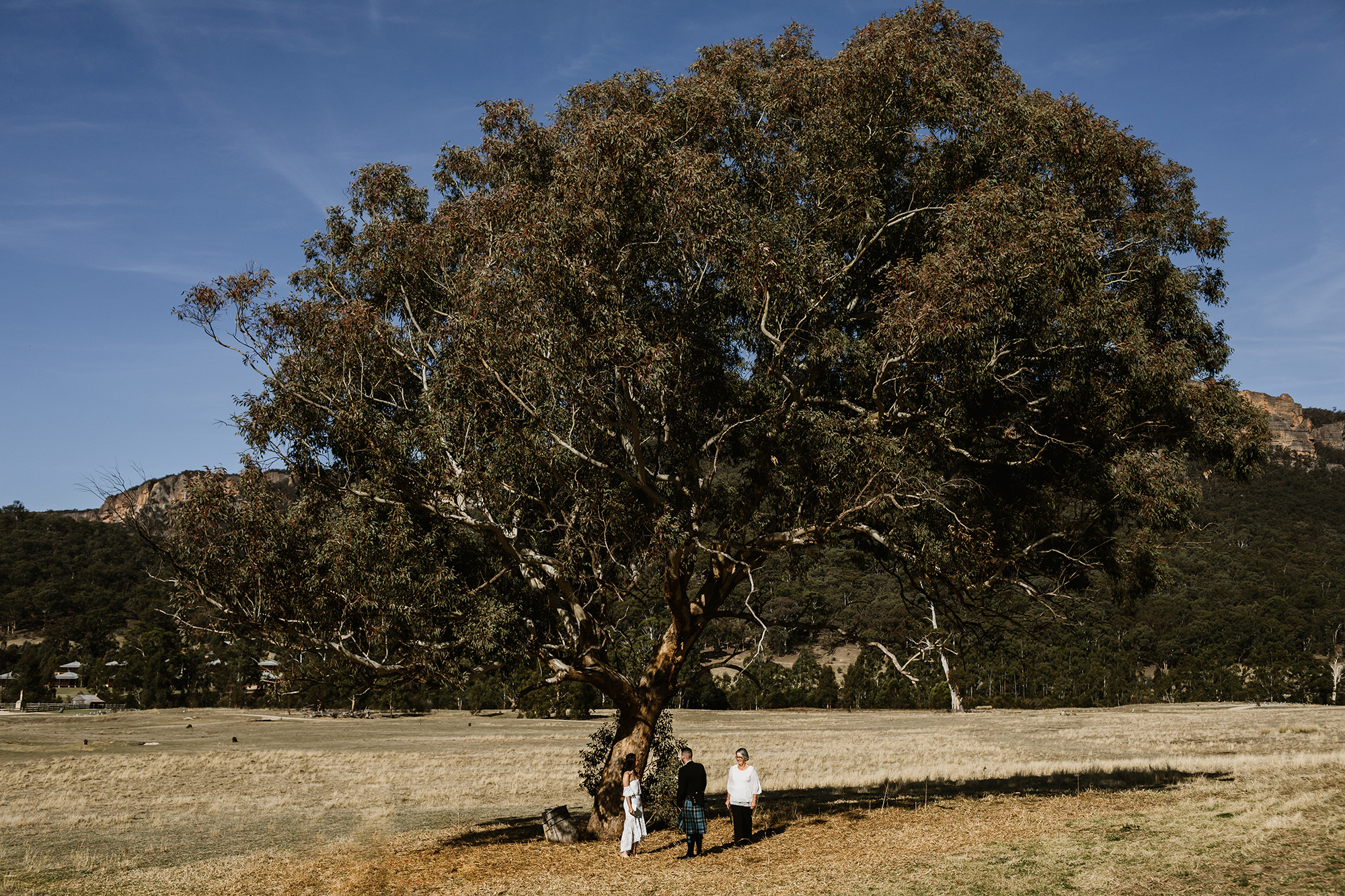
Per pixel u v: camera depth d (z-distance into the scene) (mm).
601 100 18938
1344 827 12148
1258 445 17938
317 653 17250
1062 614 19312
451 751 48938
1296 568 142500
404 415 18266
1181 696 101188
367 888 14617
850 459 16094
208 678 102000
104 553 154625
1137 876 10844
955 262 14773
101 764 42500
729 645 50219
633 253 16203
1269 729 48656
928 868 12438
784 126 17594
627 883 13219
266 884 15664
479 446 16625
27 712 89250
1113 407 16812
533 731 66625
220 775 39594
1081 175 17922
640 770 18219
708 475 18266
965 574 17484
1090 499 18734
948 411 16328
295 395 17375
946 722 68938
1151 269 18047
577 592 19328
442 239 17688
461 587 17531
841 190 16516
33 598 135875
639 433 16344
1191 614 116250
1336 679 98125
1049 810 17203
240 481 16734
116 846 21141
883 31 17484
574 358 15125
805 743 49500
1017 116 17062
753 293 15969
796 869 13211
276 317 17703
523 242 15414
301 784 36500
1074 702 97188
